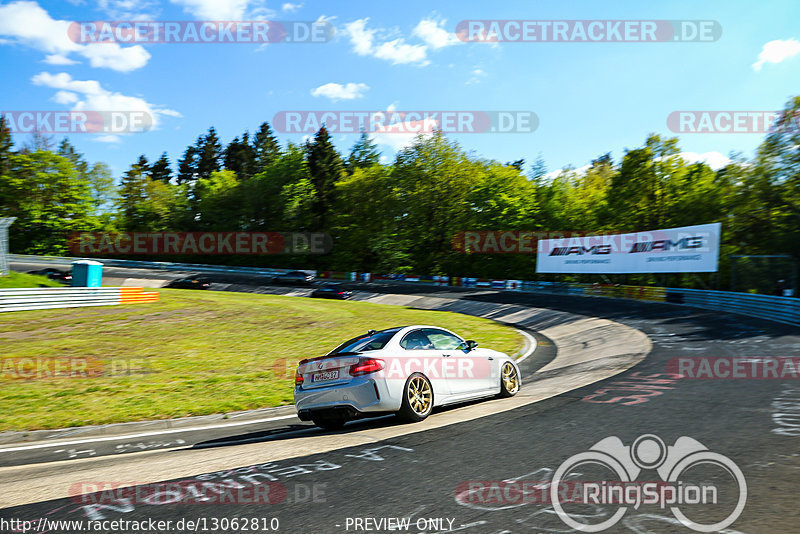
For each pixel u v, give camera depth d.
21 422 8.62
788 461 4.25
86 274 29.55
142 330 18.92
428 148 65.00
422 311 31.61
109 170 74.69
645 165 47.25
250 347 16.42
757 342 13.37
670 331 17.42
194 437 7.68
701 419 5.86
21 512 3.93
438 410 7.85
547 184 65.00
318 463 4.93
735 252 40.44
